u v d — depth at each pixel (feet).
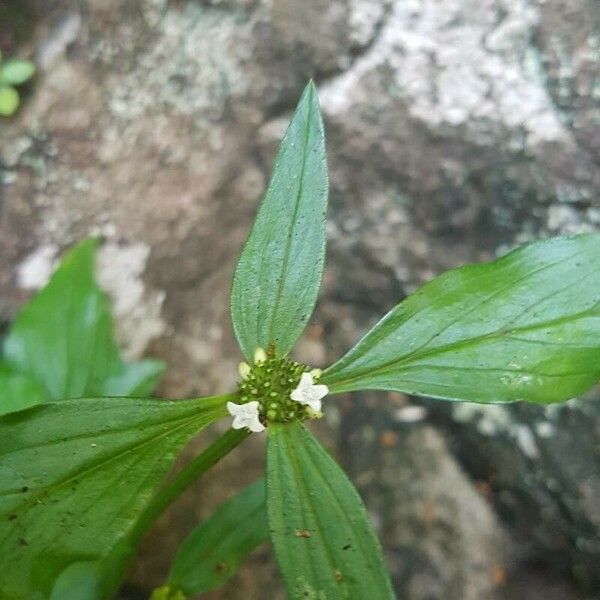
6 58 0.43
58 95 0.43
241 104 0.43
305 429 0.21
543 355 0.20
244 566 0.39
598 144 0.38
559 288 0.20
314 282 0.21
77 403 0.20
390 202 0.41
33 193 0.42
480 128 0.40
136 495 0.20
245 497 0.29
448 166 0.40
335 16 0.42
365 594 0.19
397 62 0.41
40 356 0.35
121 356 0.40
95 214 0.42
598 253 0.20
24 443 0.19
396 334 0.21
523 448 0.38
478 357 0.20
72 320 0.35
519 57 0.39
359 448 0.41
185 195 0.43
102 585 0.29
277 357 0.21
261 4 0.43
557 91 0.39
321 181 0.21
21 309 0.41
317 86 0.42
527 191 0.39
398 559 0.39
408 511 0.40
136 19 0.43
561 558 0.38
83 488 0.20
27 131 0.42
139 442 0.20
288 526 0.19
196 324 0.42
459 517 0.39
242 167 0.43
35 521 0.20
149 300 0.41
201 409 0.21
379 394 0.41
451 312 0.21
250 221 0.43
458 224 0.41
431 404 0.41
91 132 0.43
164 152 0.43
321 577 0.19
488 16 0.40
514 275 0.20
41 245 0.41
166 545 0.39
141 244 0.42
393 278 0.41
